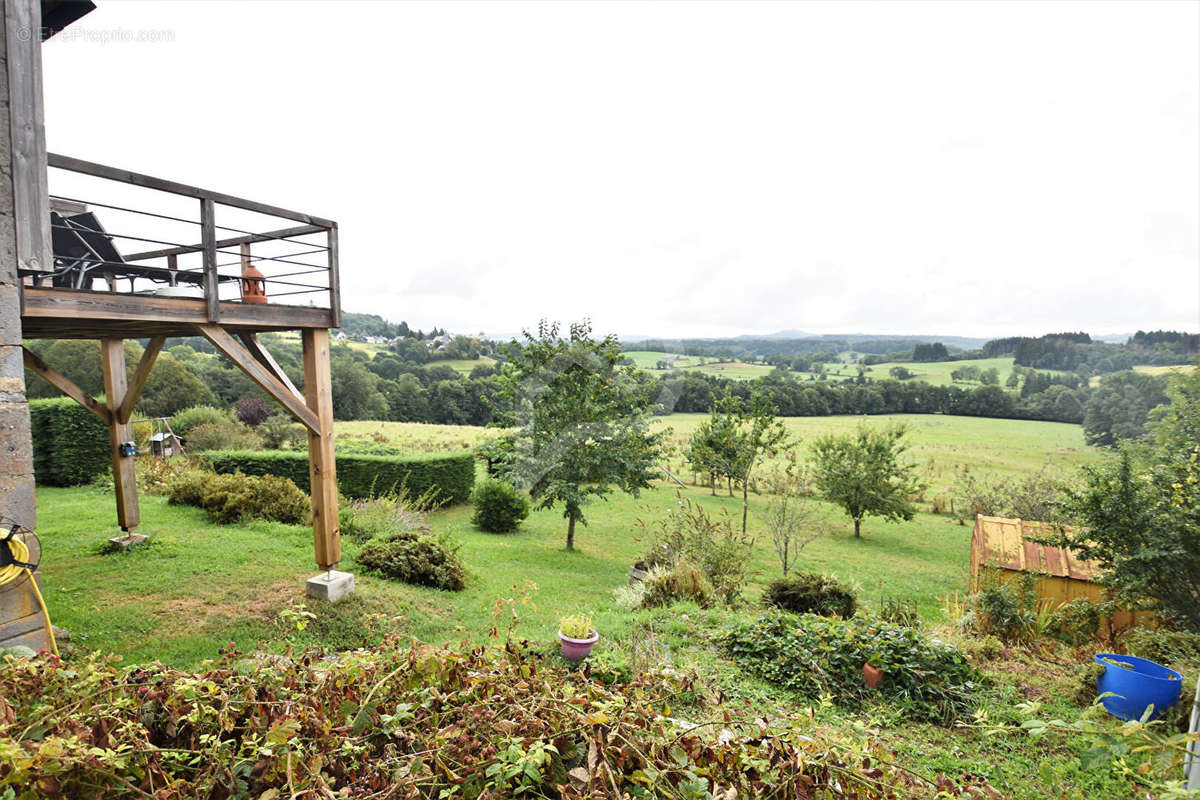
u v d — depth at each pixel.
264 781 1.35
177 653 5.23
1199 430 9.91
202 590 6.75
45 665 1.60
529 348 12.17
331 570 6.94
